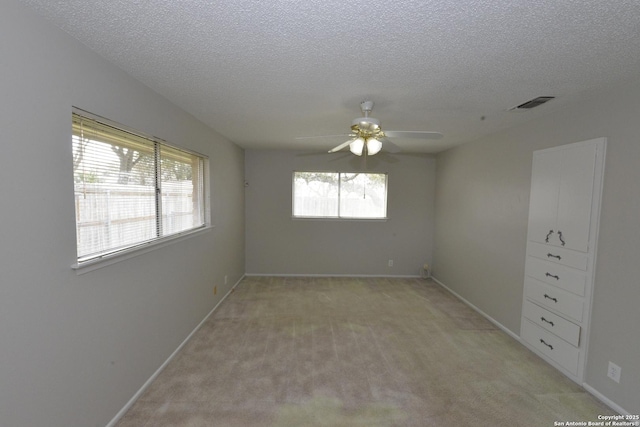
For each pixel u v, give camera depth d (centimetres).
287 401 215
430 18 133
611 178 215
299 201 549
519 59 171
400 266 553
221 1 122
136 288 213
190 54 171
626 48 157
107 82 179
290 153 537
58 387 147
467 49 161
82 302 162
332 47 160
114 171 196
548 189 275
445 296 453
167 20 137
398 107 265
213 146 367
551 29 140
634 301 198
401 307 405
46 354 140
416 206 550
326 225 547
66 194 150
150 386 229
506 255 337
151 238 241
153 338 236
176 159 286
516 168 322
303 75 198
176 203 287
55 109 142
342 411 206
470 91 224
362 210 551
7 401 122
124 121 195
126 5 125
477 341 312
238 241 495
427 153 541
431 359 275
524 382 242
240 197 505
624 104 207
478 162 399
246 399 216
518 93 226
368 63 179
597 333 224
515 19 132
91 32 148
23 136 126
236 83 214
